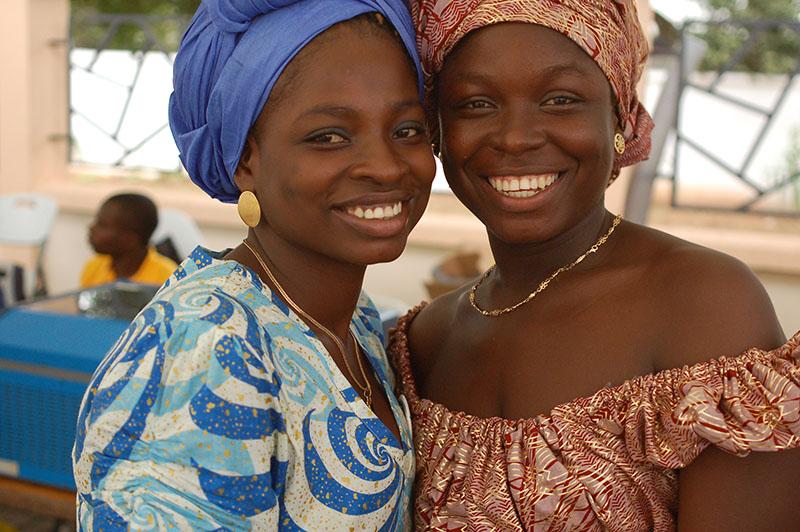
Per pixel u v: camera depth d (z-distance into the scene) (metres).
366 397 1.17
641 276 1.15
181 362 0.95
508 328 1.23
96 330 1.89
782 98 4.85
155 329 0.97
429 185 1.08
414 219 1.08
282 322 1.05
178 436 0.93
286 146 1.01
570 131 1.10
